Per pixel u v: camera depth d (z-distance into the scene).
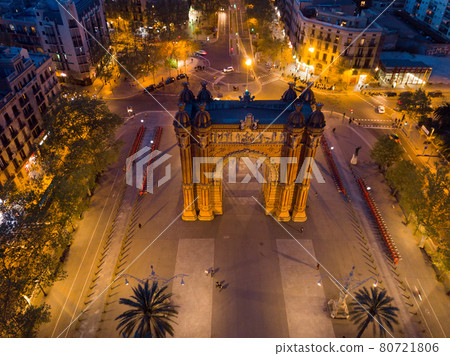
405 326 46.72
